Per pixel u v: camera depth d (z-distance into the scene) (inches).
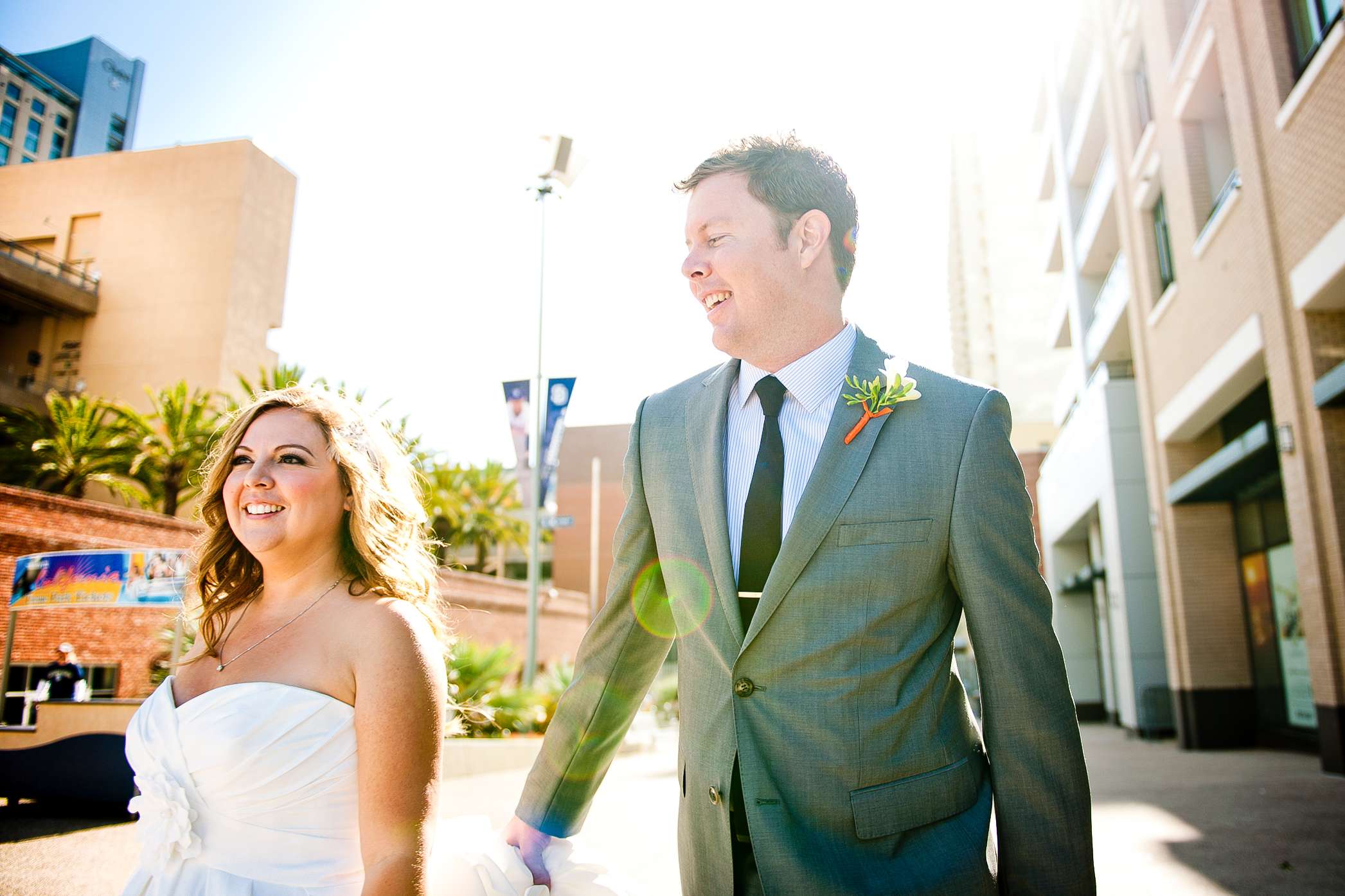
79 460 927.7
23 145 2356.1
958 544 70.5
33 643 589.0
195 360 1437.0
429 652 77.8
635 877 214.2
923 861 65.6
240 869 71.5
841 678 68.1
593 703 88.3
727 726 71.6
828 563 70.1
